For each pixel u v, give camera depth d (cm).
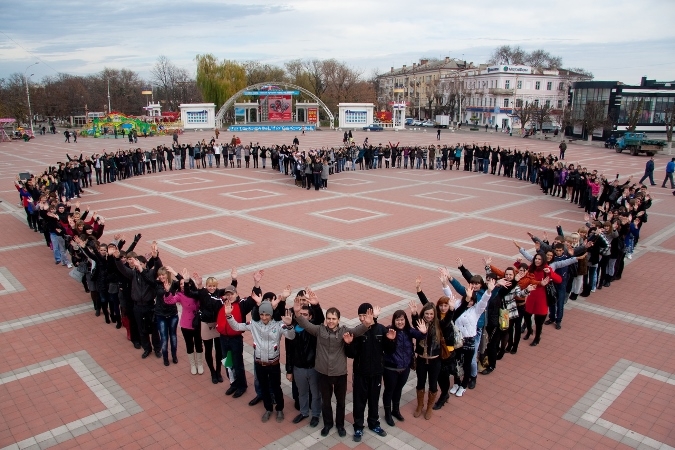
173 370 824
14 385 778
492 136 6397
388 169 3294
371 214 1930
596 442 648
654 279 1253
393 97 12094
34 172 3072
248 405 728
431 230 1694
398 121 8019
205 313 747
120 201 2158
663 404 735
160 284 814
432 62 11519
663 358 870
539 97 8344
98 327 980
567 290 1016
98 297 1013
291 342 656
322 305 1064
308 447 637
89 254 965
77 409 716
